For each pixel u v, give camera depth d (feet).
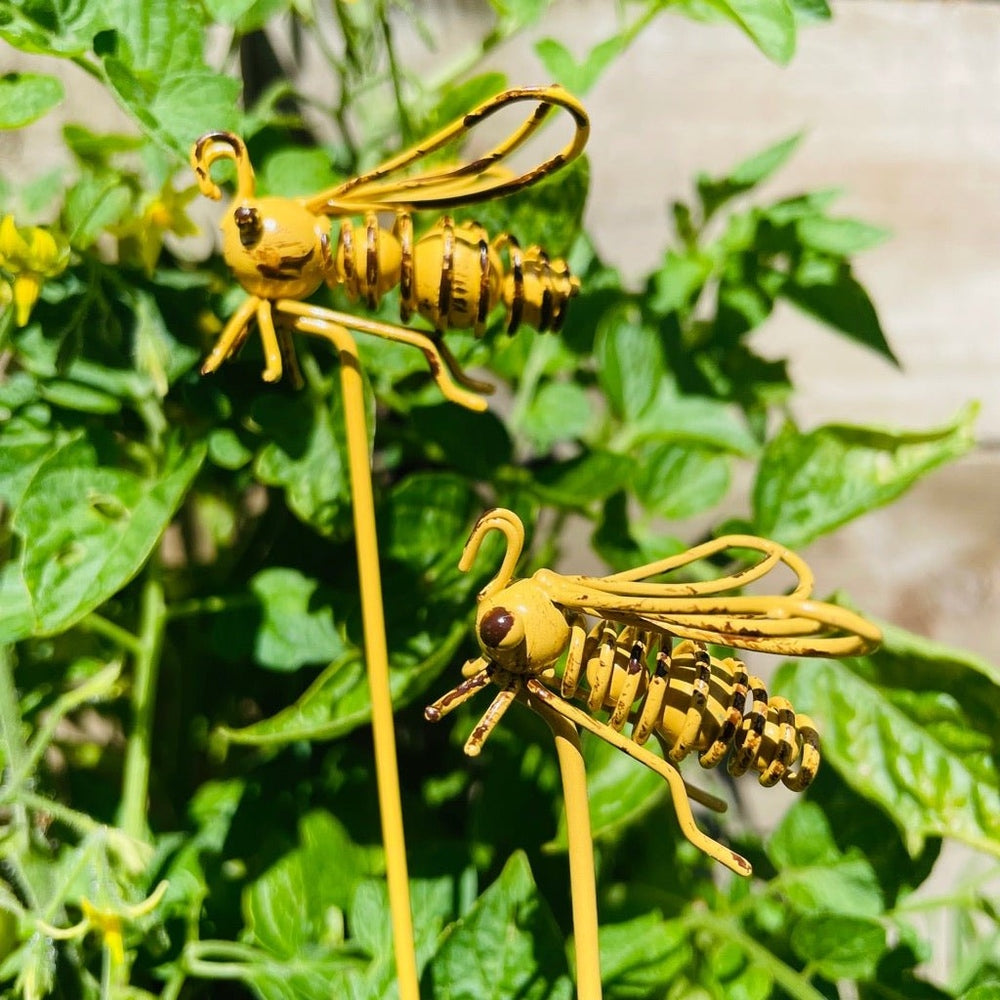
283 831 2.45
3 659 2.29
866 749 2.45
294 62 2.86
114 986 2.27
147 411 2.44
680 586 2.00
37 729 2.56
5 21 2.30
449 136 2.09
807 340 3.18
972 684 2.42
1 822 2.66
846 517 2.53
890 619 3.26
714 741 2.02
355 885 2.42
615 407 2.66
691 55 3.00
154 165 2.51
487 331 2.49
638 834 2.57
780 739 2.02
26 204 2.58
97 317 2.45
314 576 2.52
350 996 2.26
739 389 2.72
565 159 2.08
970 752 2.42
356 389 2.16
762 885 2.70
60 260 2.32
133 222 2.41
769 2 2.28
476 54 2.64
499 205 2.44
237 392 2.45
